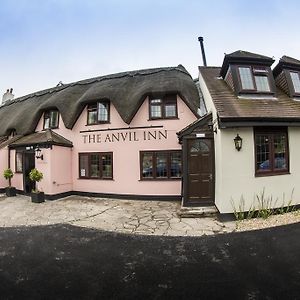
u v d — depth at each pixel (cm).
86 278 469
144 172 1289
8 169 1474
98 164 1380
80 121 1427
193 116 1257
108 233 760
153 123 1280
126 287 433
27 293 418
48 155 1322
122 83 1420
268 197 918
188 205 1004
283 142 978
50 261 551
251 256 547
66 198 1341
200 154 1013
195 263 524
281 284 423
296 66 1170
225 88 1110
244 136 902
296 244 602
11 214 1014
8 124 1697
